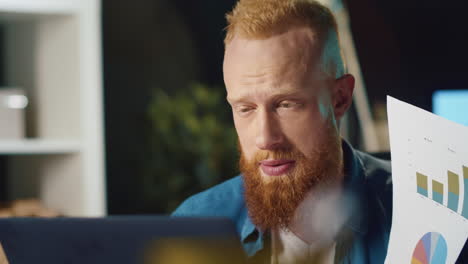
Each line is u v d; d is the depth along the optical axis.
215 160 3.15
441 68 3.27
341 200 1.15
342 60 1.17
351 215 1.14
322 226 1.13
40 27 2.28
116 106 3.34
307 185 1.14
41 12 2.11
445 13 3.31
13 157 2.41
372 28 3.17
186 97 3.37
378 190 1.17
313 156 1.14
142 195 3.30
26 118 2.32
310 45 1.12
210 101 3.34
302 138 1.14
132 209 3.31
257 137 1.13
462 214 0.79
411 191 0.83
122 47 3.37
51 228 0.75
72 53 2.16
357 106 3.00
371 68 3.12
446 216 0.80
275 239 1.14
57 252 0.74
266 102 1.13
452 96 2.54
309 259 1.14
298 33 1.12
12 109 2.13
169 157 3.21
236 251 0.74
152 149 3.28
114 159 3.31
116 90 3.35
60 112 2.22
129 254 0.73
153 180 3.24
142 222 0.74
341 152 1.17
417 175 0.82
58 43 2.21
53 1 2.11
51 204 2.26
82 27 2.15
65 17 2.18
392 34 3.23
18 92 2.15
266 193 1.14
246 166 1.17
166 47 3.51
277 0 1.13
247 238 1.14
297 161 1.14
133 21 3.41
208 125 3.19
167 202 3.22
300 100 1.13
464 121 2.52
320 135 1.14
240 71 1.14
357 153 1.22
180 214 1.25
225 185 1.25
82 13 2.15
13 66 2.41
